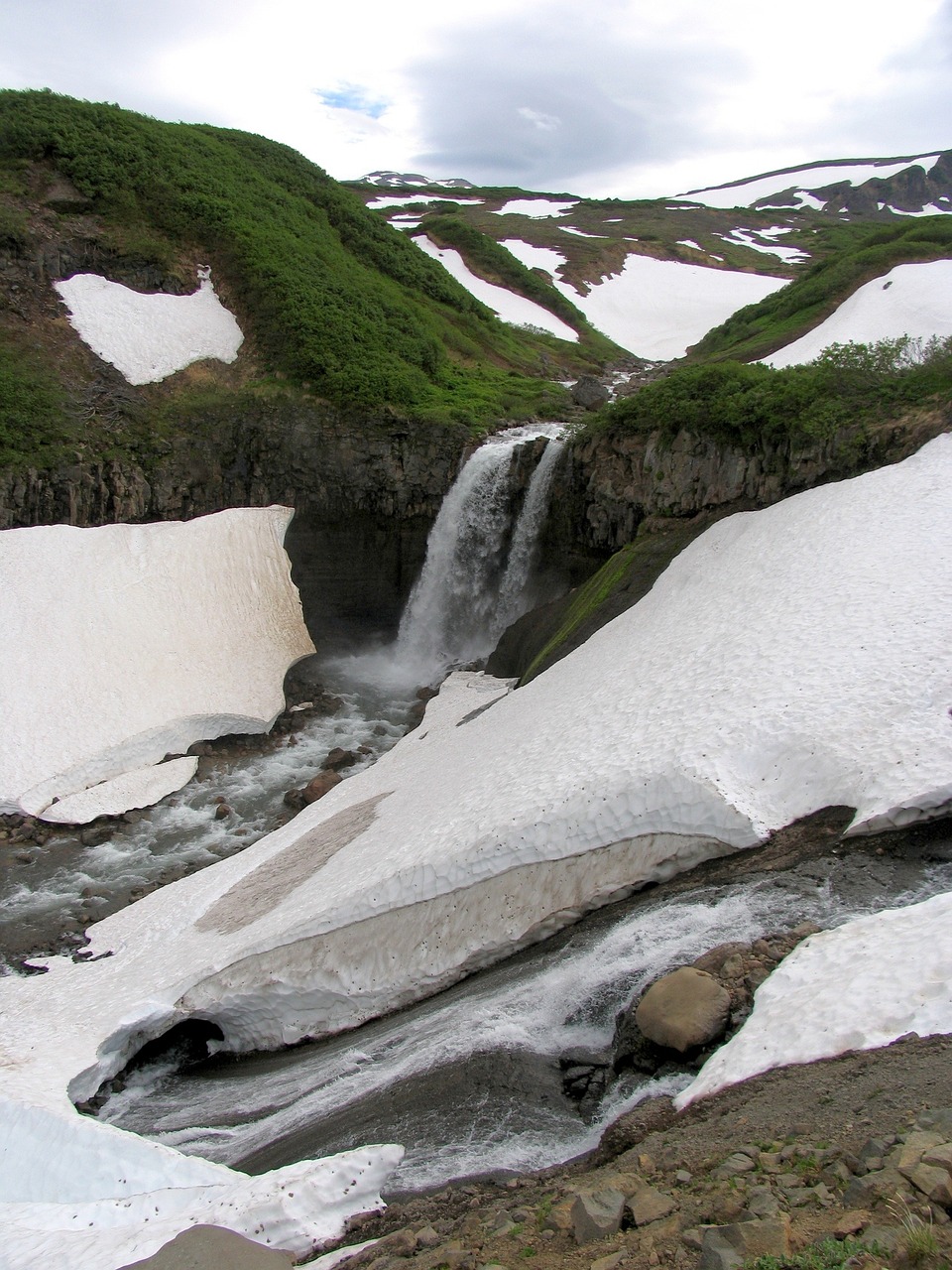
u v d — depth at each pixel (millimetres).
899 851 11000
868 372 25781
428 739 24438
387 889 14469
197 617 31625
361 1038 13281
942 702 12820
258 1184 8852
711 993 9203
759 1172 6191
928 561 17844
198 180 44688
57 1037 14586
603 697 18500
